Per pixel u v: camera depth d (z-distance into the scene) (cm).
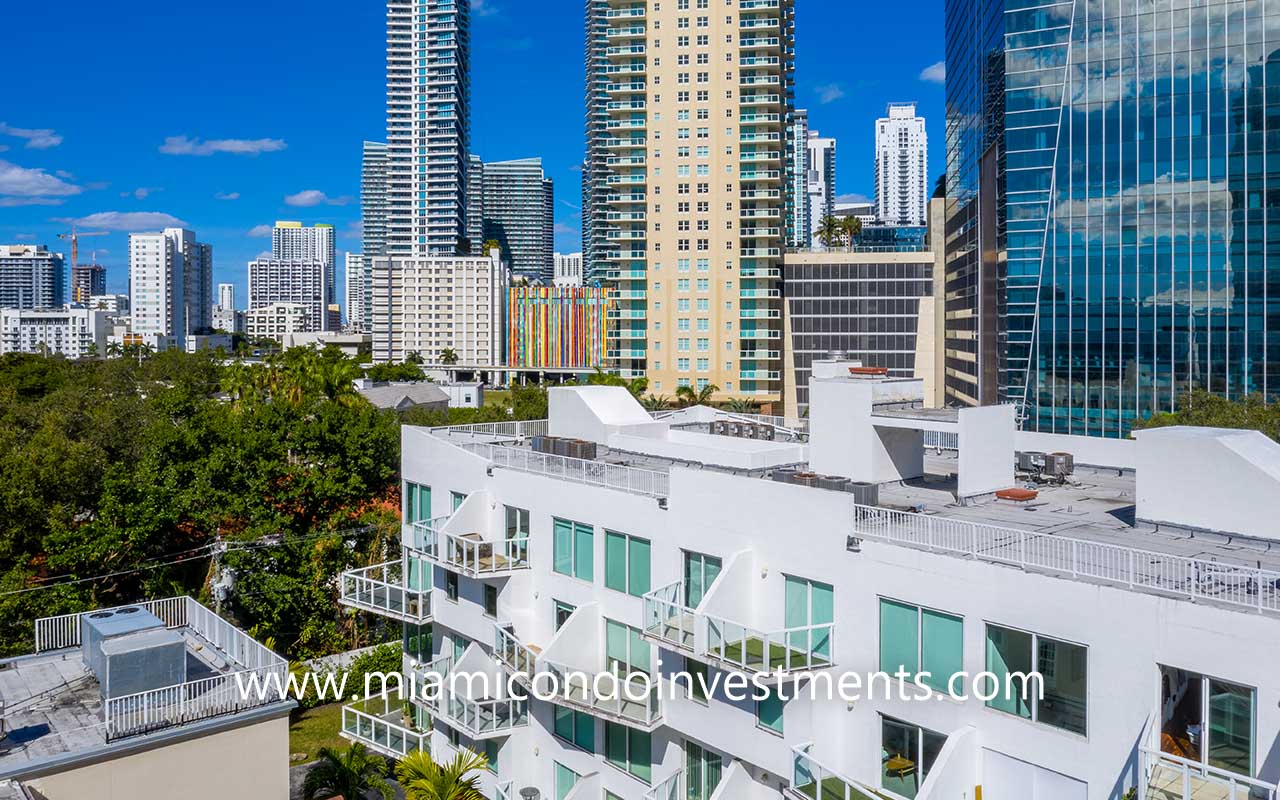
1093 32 9062
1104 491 2441
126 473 4800
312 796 2898
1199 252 8688
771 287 13312
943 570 1761
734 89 12975
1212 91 8625
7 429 5656
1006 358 9575
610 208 13675
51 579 4281
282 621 4778
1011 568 1672
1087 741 1568
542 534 2702
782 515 2047
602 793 2603
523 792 2689
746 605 2111
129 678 2103
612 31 13625
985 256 10669
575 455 2983
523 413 10562
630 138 13600
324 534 4828
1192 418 5884
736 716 2152
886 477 2547
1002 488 2408
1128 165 8962
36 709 2178
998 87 9769
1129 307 8975
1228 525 1903
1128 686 1516
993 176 10200
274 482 4925
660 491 2430
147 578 4634
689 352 13250
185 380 11469
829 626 1944
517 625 2734
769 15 12962
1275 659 1354
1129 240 8962
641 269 13600
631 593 2442
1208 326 8669
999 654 1698
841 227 15188
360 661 4362
